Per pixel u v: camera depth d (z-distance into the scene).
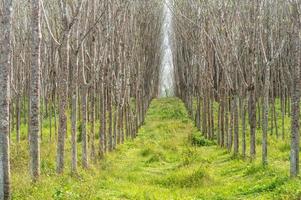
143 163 22.30
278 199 12.31
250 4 21.28
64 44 16.61
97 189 14.57
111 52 24.78
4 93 11.20
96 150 24.31
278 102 40.91
